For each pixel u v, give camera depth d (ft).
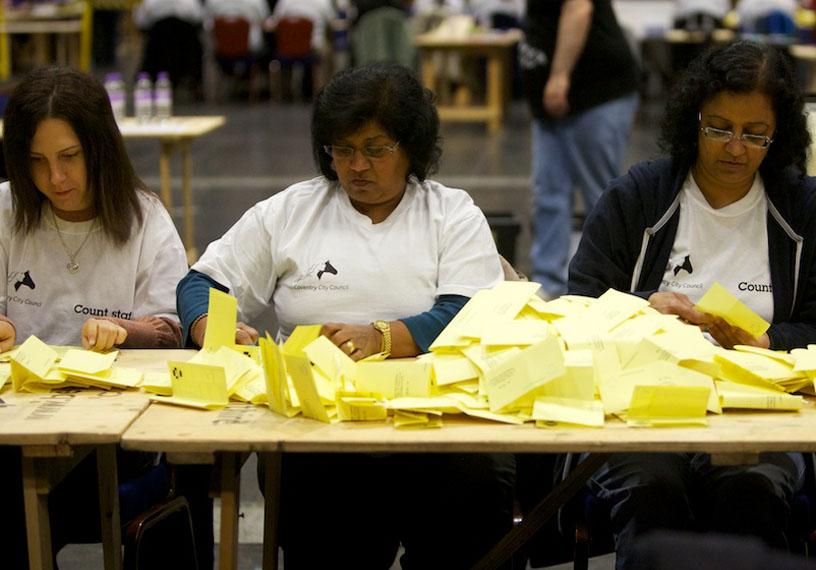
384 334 12.60
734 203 13.98
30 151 13.42
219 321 12.09
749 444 9.89
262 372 11.75
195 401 11.09
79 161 13.56
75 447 11.21
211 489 11.03
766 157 13.87
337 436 10.07
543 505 11.51
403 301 13.44
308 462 13.08
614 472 11.99
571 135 28.58
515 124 69.31
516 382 10.66
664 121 14.40
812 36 69.31
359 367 11.09
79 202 13.83
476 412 10.53
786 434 10.09
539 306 12.35
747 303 13.89
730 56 13.30
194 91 76.95
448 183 47.19
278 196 14.05
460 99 71.97
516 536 11.69
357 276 13.44
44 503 10.88
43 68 13.71
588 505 12.41
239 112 71.82
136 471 13.48
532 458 13.78
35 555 10.84
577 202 42.19
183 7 74.13
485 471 12.56
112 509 12.44
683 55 69.31
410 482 12.90
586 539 12.32
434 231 13.62
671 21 73.41
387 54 68.90
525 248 35.94
